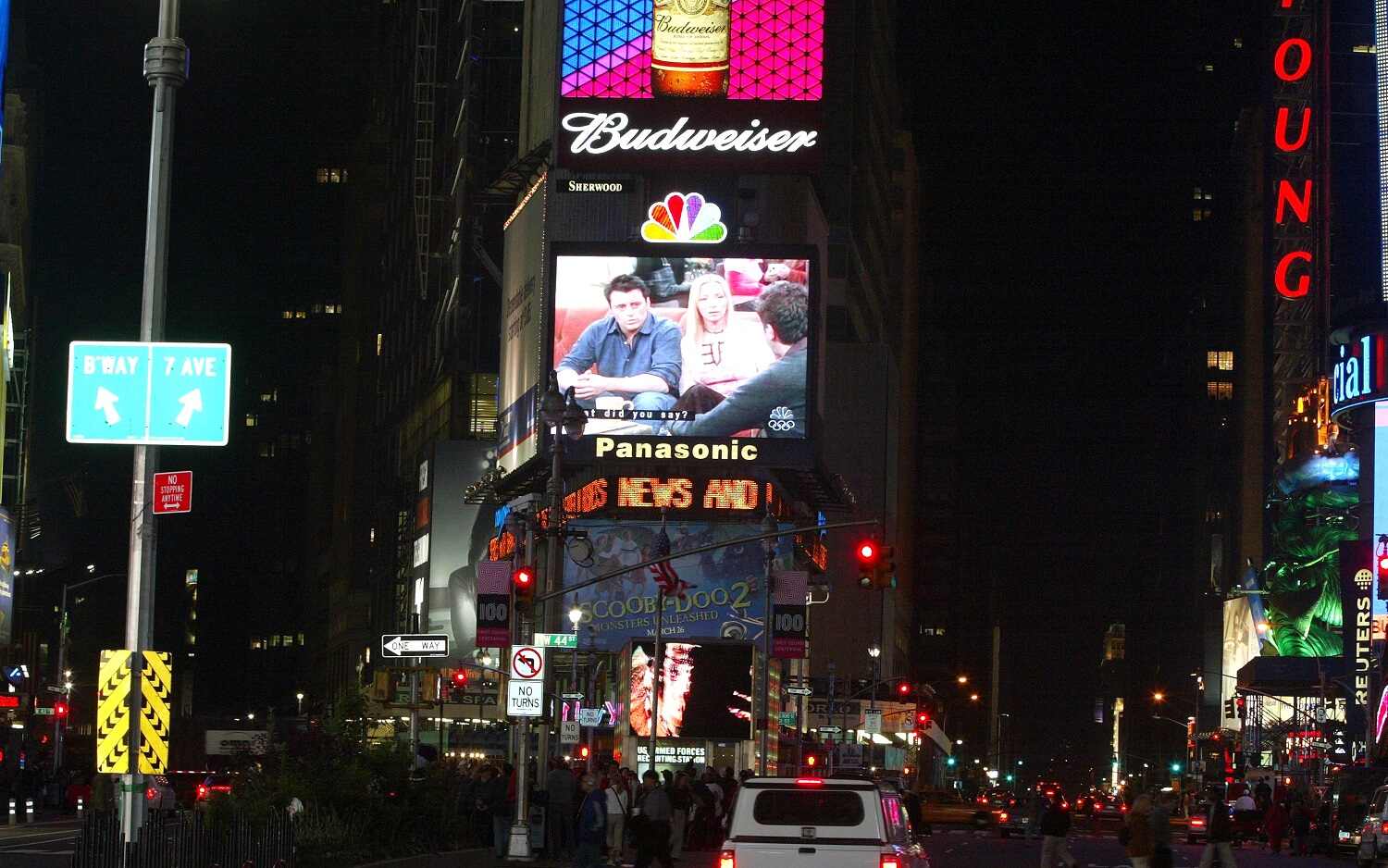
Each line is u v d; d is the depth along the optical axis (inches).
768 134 4350.4
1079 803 4274.1
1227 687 7657.5
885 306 6865.2
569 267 3981.3
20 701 4052.7
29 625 7204.7
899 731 4675.2
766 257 3944.4
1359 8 6294.3
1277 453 6481.3
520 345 4539.9
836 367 5516.7
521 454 4384.8
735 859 848.9
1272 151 6461.6
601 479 3976.4
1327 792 2785.4
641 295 3959.2
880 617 5492.1
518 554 2037.4
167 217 889.5
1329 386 4985.2
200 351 870.4
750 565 3914.9
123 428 861.8
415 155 6560.0
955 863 2181.3
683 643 3161.9
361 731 1512.1
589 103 4384.8
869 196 6018.7
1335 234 6166.3
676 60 4379.9
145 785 894.4
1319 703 4461.1
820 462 3973.9
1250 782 3850.9
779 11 4397.1
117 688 867.4
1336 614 5551.2
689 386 3917.3
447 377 5718.5
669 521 3971.5
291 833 1159.0
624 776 1940.2
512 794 1643.7
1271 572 6067.9
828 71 5580.7
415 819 1515.7
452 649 5265.8
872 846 847.7
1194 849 2881.4
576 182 4355.3
